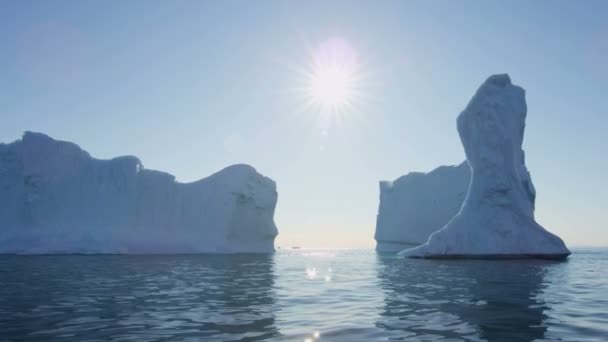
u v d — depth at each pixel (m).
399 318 7.36
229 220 36.44
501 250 26.84
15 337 5.99
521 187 29.61
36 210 34.22
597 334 6.10
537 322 6.95
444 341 5.71
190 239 35.12
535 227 27.92
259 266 20.98
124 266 20.16
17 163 36.84
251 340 5.80
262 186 39.56
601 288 11.47
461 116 32.09
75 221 34.22
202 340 5.80
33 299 9.71
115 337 5.98
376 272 17.41
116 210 34.88
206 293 10.82
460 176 42.44
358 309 8.32
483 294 10.35
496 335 6.06
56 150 35.75
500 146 29.73
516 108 31.14
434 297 9.93
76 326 6.73
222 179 37.84
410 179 46.59
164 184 36.81
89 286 12.29
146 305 8.86
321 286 12.41
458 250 27.20
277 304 9.01
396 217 46.09
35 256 29.02
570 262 23.70
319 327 6.64
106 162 37.03
